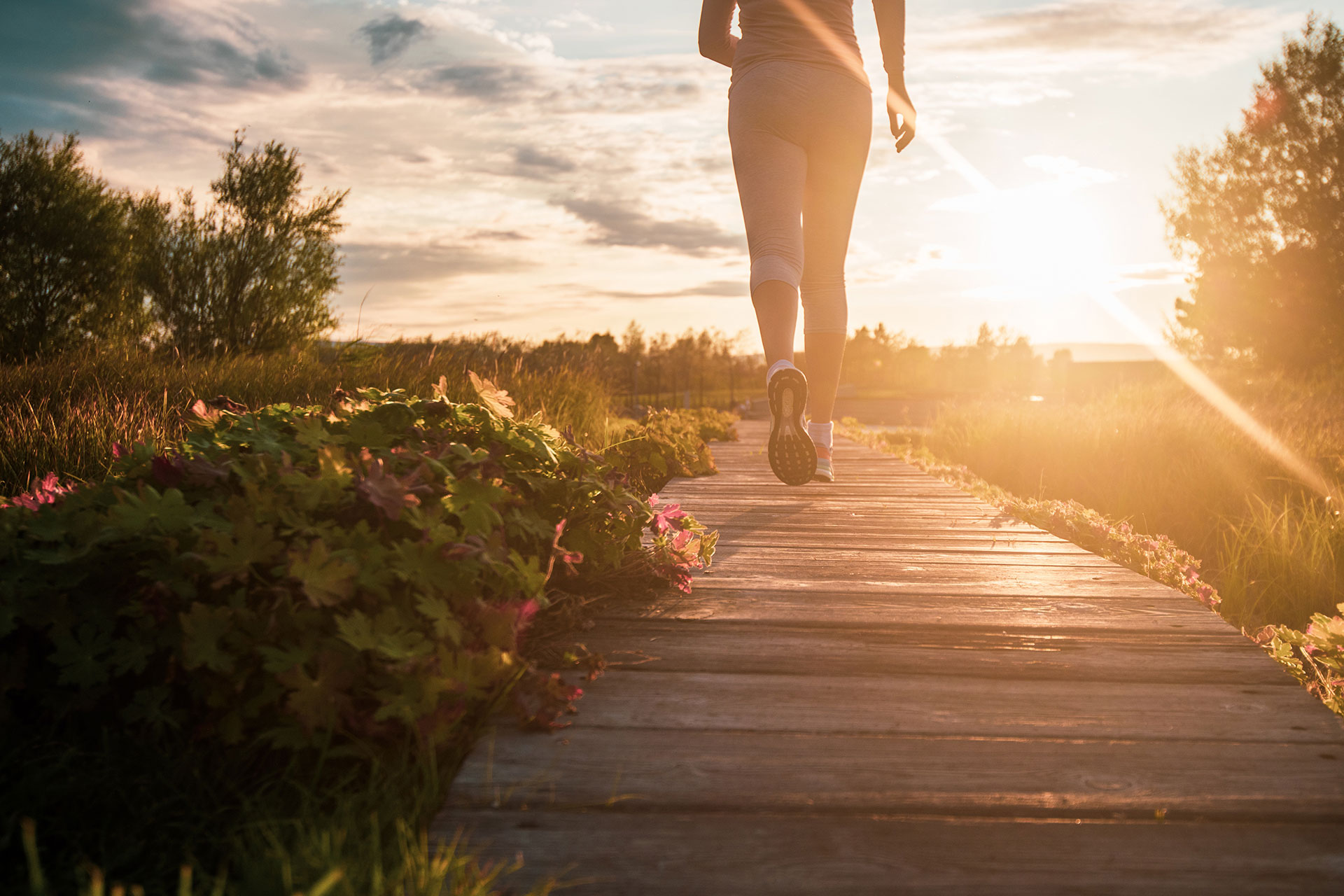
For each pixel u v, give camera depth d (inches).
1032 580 83.3
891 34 110.3
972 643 64.1
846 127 107.0
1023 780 43.1
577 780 42.8
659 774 43.4
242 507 51.3
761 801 40.9
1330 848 37.7
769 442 105.6
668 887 34.8
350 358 270.1
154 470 56.4
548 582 73.0
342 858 35.8
